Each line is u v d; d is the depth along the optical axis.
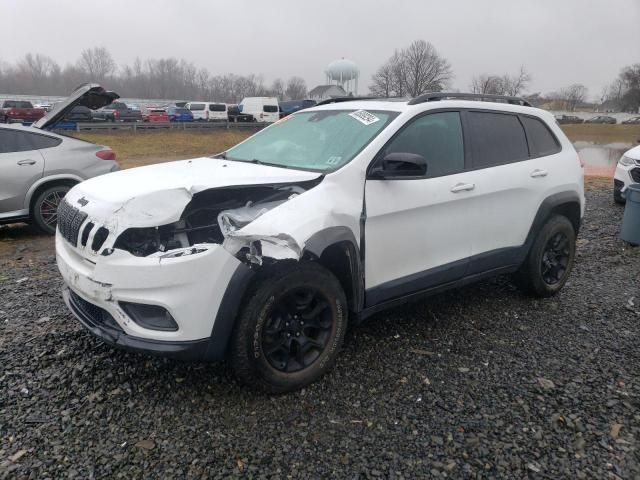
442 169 3.81
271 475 2.50
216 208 3.16
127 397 3.09
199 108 42.19
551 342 3.94
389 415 2.99
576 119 64.75
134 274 2.77
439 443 2.76
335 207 3.16
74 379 3.26
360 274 3.36
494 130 4.27
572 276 5.53
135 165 19.14
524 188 4.29
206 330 2.86
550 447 2.75
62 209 3.41
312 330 3.29
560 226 4.66
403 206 3.50
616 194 9.68
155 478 2.46
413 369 3.49
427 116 3.83
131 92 102.19
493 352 3.76
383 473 2.54
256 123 40.31
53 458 2.57
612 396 3.23
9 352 3.57
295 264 3.08
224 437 2.76
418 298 3.84
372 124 3.71
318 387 3.26
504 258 4.30
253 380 3.05
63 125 30.77
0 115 33.66
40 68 107.56
